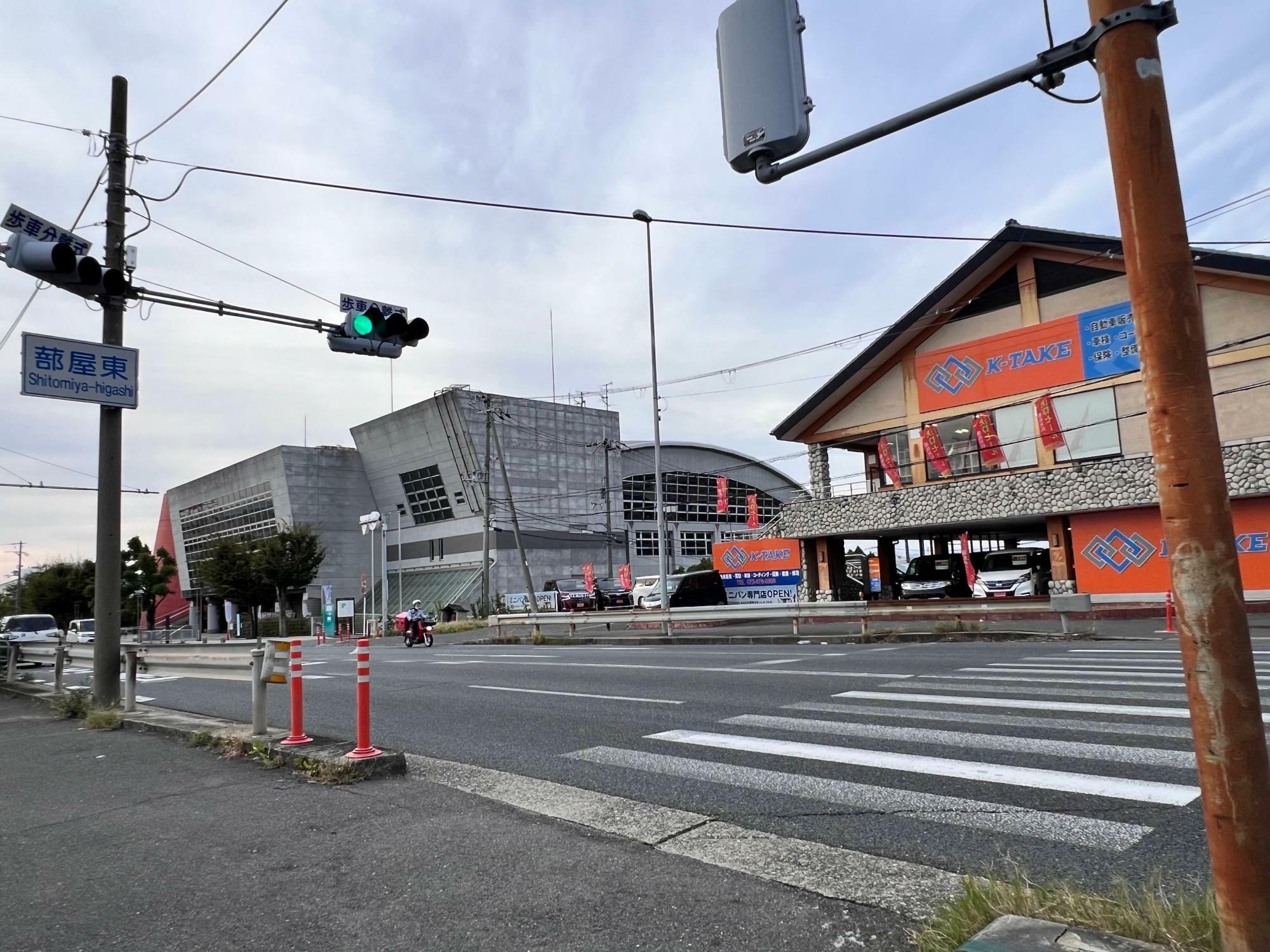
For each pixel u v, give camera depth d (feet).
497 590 175.01
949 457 91.61
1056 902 10.66
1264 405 70.90
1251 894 7.41
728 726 26.61
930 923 11.02
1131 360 78.43
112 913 12.76
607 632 92.68
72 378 32.30
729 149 13.14
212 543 205.67
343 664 63.41
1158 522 74.49
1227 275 72.64
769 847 14.88
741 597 102.73
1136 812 15.81
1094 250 80.43
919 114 12.11
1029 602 62.03
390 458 215.92
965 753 21.26
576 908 12.34
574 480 210.79
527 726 28.60
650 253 86.48
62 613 221.25
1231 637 7.59
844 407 101.45
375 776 21.01
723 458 251.80
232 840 16.21
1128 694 29.19
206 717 31.45
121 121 34.73
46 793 20.89
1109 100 8.30
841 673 39.60
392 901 12.82
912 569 101.09
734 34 13.12
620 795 18.93
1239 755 7.52
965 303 90.43
